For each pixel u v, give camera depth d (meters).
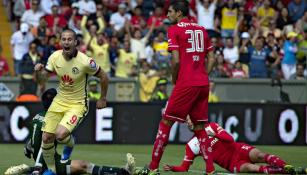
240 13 69.38
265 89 61.09
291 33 66.00
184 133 52.66
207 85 30.83
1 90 57.25
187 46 30.50
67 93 30.02
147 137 53.00
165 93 56.97
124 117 52.75
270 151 48.28
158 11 68.62
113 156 42.91
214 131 32.72
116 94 58.59
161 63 60.56
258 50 63.06
